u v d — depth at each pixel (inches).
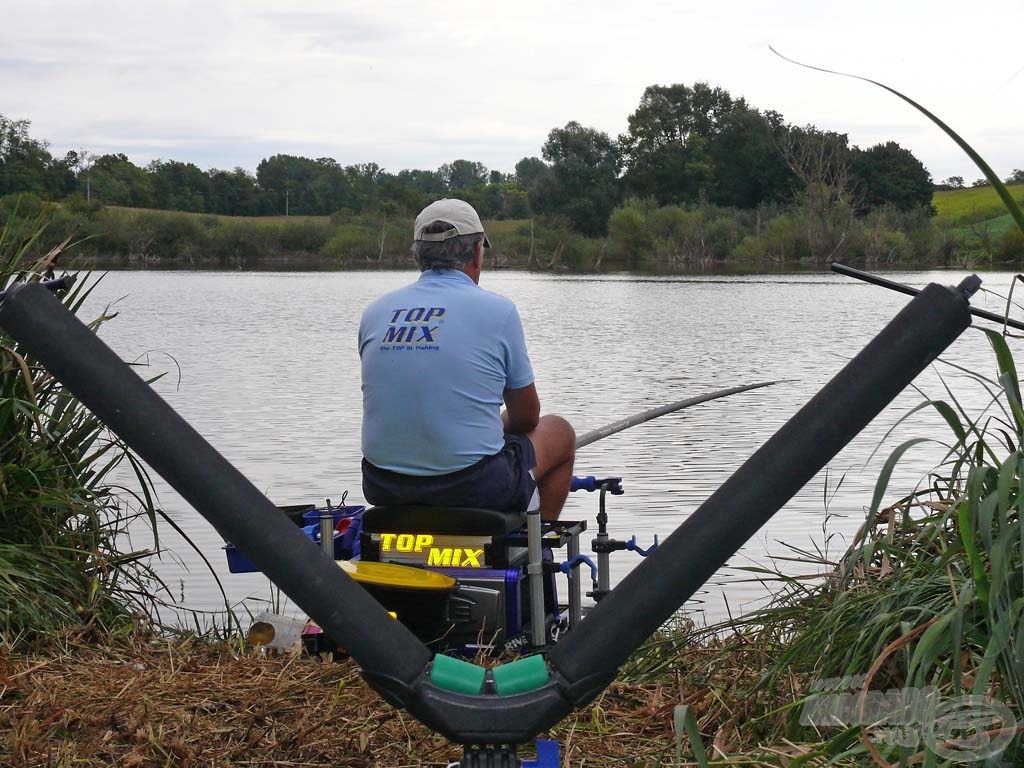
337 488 297.0
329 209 4439.0
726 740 96.1
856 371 54.2
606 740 99.4
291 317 1070.4
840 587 107.7
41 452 154.7
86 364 51.6
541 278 2107.5
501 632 123.6
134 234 2940.5
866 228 2733.8
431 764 95.1
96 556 154.3
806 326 940.6
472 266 138.0
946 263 2536.9
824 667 98.7
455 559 127.3
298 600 54.6
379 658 55.8
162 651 133.8
